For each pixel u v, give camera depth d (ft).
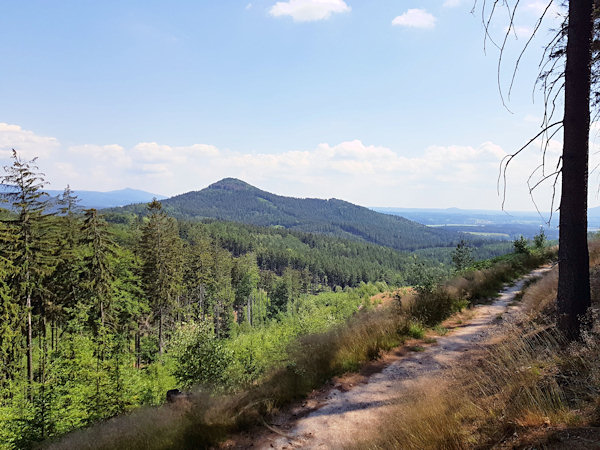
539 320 22.76
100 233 89.40
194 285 183.52
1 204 69.97
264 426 18.22
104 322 89.56
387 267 588.91
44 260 77.77
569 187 16.28
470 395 15.11
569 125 16.12
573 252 16.24
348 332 30.37
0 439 32.30
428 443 12.08
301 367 24.66
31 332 83.92
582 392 11.19
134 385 44.01
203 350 31.91
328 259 542.16
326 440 15.87
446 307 38.86
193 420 18.61
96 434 20.06
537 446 9.16
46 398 37.14
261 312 289.74
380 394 20.01
